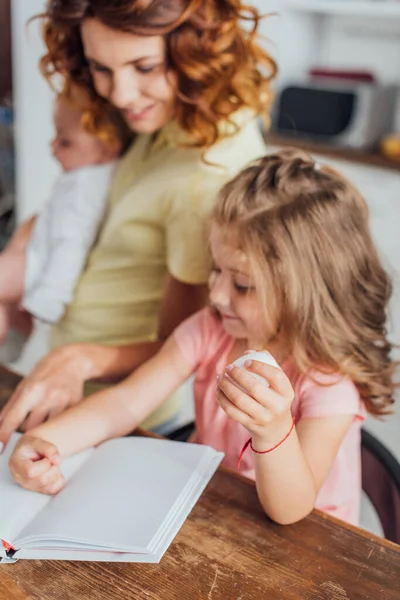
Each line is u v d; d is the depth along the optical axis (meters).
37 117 2.87
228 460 1.09
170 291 1.25
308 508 0.85
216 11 1.05
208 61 1.06
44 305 1.39
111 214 1.29
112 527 0.79
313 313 0.98
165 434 1.37
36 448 0.90
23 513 0.84
